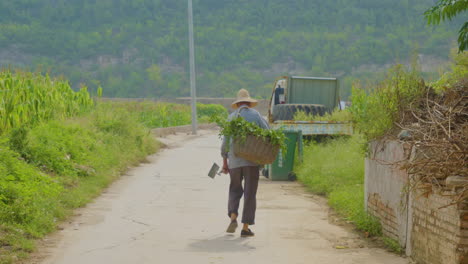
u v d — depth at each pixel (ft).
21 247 26.73
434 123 25.20
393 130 30.71
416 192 25.46
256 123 32.14
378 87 34.42
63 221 34.37
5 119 56.70
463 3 33.76
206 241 29.73
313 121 59.16
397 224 28.22
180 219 35.73
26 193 33.14
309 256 26.68
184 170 64.28
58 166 47.93
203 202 42.45
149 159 77.66
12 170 38.24
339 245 28.99
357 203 37.11
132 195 45.73
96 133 71.05
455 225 21.30
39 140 52.60
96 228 32.65
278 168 56.03
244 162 31.42
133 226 33.40
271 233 31.89
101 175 52.44
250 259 26.03
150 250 27.58
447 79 36.65
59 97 79.25
